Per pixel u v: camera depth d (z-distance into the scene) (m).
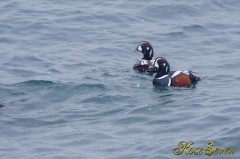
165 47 26.98
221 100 20.31
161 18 30.11
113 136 17.80
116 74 23.92
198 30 28.80
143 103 20.55
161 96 21.38
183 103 20.30
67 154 16.73
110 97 21.22
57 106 20.50
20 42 27.19
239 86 22.08
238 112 18.81
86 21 29.45
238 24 29.53
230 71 23.98
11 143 17.67
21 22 29.00
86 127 18.64
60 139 17.80
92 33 28.28
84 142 17.50
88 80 22.91
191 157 16.09
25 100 21.02
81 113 19.83
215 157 16.00
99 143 17.36
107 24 29.28
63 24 29.00
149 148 16.73
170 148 16.62
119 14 30.20
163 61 22.94
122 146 17.03
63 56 25.72
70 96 21.39
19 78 23.23
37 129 18.69
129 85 22.67
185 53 26.41
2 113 19.81
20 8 30.72
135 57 26.08
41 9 30.66
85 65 24.81
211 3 31.72
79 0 32.09
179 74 22.81
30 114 19.81
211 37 28.08
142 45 25.31
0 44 26.92
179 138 17.23
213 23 29.53
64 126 18.84
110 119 19.22
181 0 31.81
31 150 17.12
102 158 16.36
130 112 19.64
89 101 20.91
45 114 19.81
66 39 27.70
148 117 19.12
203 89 22.00
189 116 18.89
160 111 19.56
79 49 26.61
